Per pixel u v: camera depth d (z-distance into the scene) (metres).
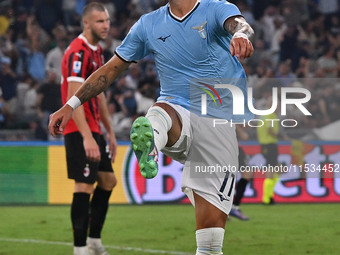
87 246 17.70
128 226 25.61
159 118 11.53
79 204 17.17
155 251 20.05
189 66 12.09
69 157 17.31
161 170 32.94
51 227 25.44
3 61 42.50
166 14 12.07
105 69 12.71
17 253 19.83
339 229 24.91
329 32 49.69
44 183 33.12
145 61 44.50
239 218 27.11
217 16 11.62
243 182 26.86
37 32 45.50
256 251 20.23
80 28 45.78
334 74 47.09
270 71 43.75
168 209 30.95
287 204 32.94
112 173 18.36
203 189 12.20
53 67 43.59
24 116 41.25
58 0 46.69
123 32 46.50
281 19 49.59
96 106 17.66
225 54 12.17
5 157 33.25
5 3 45.84
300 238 22.80
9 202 33.12
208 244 12.13
